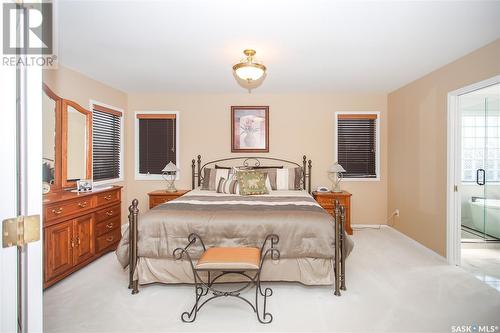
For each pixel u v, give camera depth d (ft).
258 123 14.53
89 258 9.23
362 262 9.70
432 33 7.38
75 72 10.66
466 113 13.50
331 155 14.49
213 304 6.93
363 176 14.56
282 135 14.53
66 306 6.82
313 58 9.30
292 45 8.25
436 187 10.28
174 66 10.23
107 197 10.34
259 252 6.97
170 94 14.53
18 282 2.62
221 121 14.58
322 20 6.73
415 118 11.73
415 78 11.51
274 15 6.53
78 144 10.53
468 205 13.50
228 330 5.88
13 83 2.54
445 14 6.41
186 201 9.55
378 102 14.35
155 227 7.50
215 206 8.77
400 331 5.82
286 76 11.39
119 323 6.13
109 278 8.41
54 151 9.43
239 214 7.75
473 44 8.07
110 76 11.42
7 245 2.50
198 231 7.47
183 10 6.31
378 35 7.54
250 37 7.70
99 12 6.36
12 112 2.53
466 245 11.69
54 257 7.71
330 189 14.49
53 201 7.63
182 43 8.13
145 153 14.75
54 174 9.41
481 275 8.61
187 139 14.64
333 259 7.57
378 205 14.47
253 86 12.98
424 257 10.19
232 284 8.01
